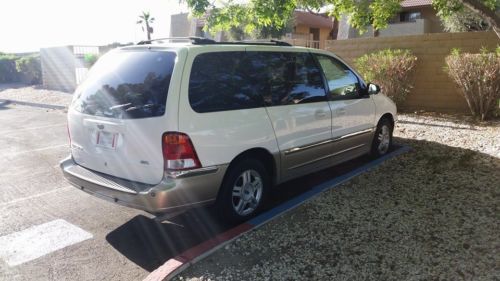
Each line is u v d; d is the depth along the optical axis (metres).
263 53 4.91
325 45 12.45
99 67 4.79
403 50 10.90
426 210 4.60
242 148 4.42
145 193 3.93
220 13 9.31
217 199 4.38
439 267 3.45
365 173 5.99
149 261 3.96
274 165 4.89
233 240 4.07
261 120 4.62
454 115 10.19
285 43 5.41
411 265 3.50
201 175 4.07
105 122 4.33
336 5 9.60
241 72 4.59
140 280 3.64
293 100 5.07
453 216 4.41
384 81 10.66
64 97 17.58
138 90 4.19
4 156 8.07
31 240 4.40
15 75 26.39
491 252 3.64
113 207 5.30
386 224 4.29
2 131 10.77
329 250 3.82
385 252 3.74
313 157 5.43
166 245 4.27
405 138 8.14
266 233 4.20
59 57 20.52
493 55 9.05
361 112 6.28
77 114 4.70
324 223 4.37
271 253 3.81
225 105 4.31
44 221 4.89
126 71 4.43
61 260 3.99
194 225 4.71
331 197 5.08
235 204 4.56
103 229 4.66
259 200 4.76
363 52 11.78
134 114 4.09
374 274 3.40
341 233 4.14
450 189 5.21
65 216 5.04
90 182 4.41
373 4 9.12
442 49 10.45
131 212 5.12
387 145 7.12
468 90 9.57
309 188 5.71
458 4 8.37
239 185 4.56
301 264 3.61
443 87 10.59
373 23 9.60
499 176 5.62
